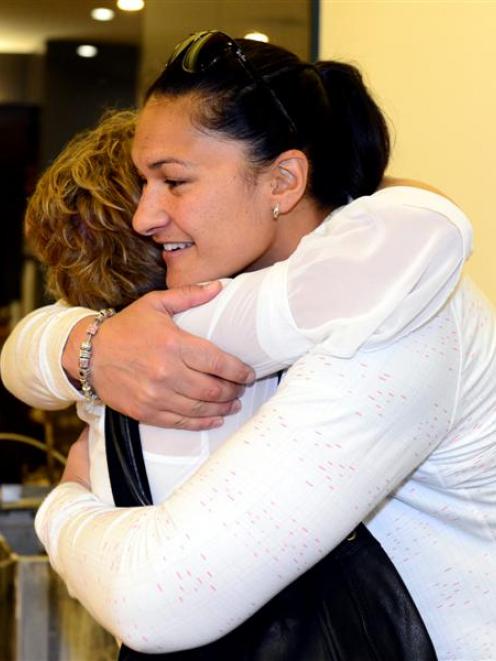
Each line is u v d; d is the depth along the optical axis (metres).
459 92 2.51
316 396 1.18
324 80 1.43
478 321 1.35
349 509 1.18
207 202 1.33
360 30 2.84
